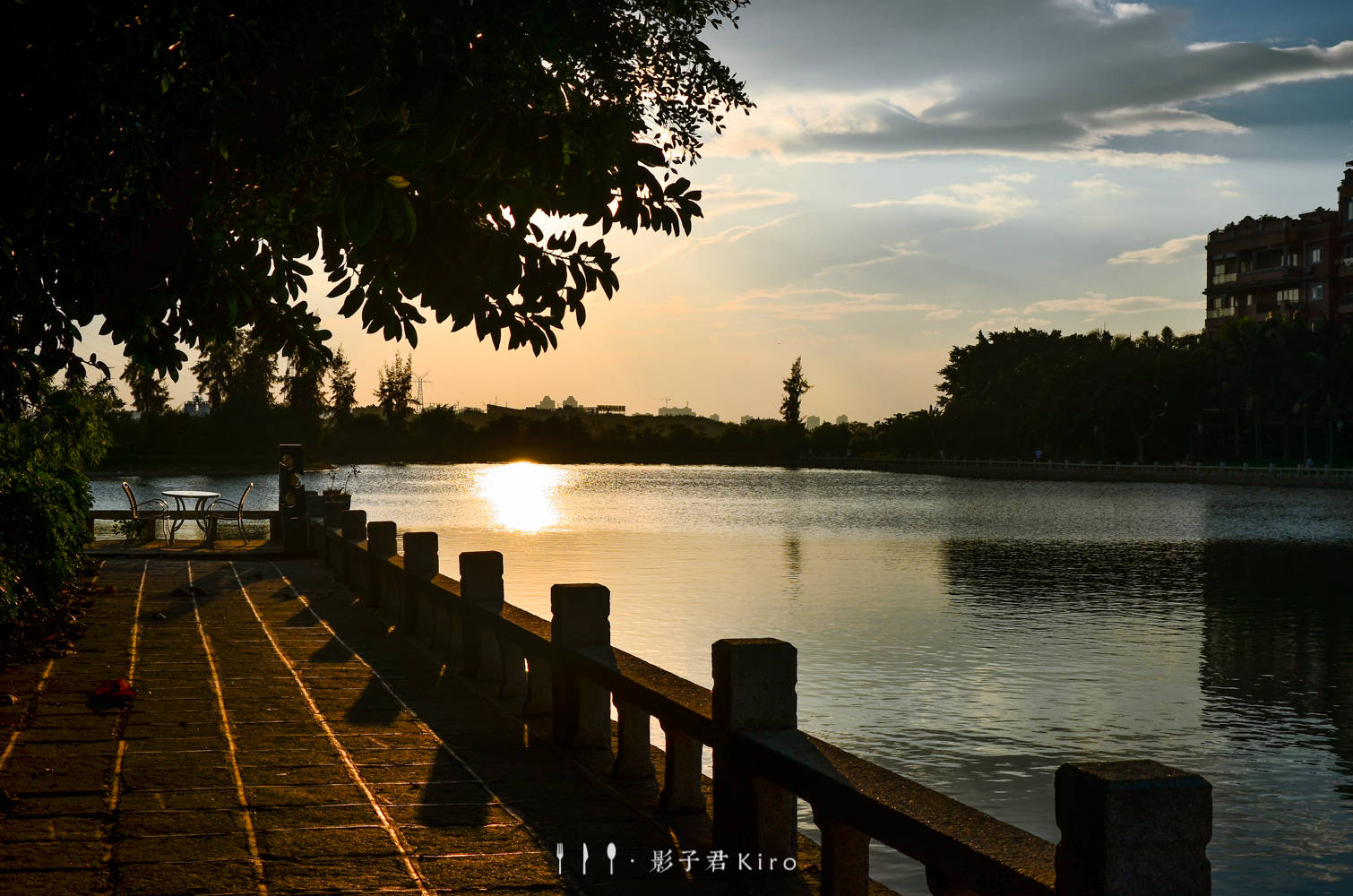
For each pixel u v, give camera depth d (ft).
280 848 17.24
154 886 15.56
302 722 25.41
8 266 15.19
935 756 41.88
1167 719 47.70
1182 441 364.58
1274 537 143.23
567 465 574.97
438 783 20.80
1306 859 32.76
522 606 75.46
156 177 14.53
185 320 16.89
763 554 118.01
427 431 556.92
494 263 17.70
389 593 42.19
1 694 27.43
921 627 70.33
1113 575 101.30
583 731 23.09
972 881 11.31
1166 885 9.84
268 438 387.34
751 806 16.29
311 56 14.42
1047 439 391.24
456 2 14.93
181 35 14.03
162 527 90.53
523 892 15.71
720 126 20.34
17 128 13.62
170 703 27.07
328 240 18.52
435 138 14.47
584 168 16.83
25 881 15.65
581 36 17.35
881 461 491.31
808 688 52.75
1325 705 50.37
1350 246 344.90
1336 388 308.19
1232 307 398.01
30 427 39.91
